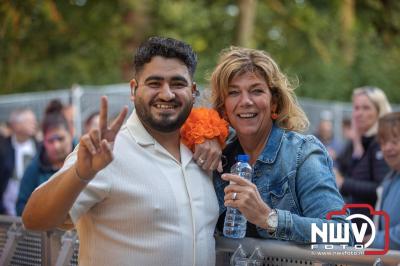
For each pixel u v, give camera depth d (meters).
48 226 2.30
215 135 2.63
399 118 3.90
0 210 6.26
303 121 2.80
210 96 2.81
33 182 4.62
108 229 2.43
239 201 2.38
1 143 6.30
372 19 10.27
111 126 2.19
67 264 2.93
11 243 3.17
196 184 2.56
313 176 2.52
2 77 12.09
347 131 8.92
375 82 16.56
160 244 2.41
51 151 4.59
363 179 4.71
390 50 11.62
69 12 10.68
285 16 11.00
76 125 7.53
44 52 12.60
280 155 2.62
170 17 12.62
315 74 16.02
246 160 2.61
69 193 2.21
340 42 10.98
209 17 13.22
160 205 2.43
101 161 2.14
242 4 8.92
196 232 2.49
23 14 8.87
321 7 10.88
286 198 2.58
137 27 9.98
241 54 2.70
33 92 13.41
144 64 2.49
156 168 2.48
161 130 2.49
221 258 2.67
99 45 12.62
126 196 2.40
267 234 2.62
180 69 2.48
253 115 2.65
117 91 7.97
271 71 2.66
